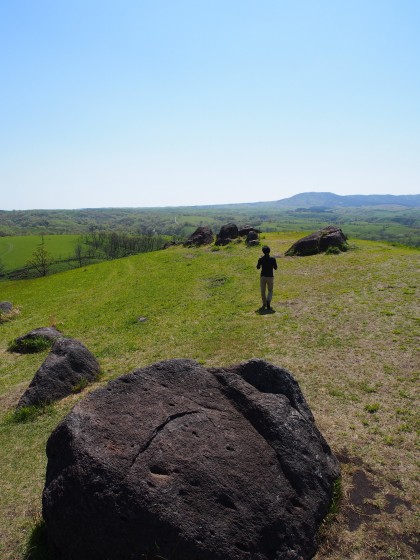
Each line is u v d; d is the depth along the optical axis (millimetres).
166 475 5703
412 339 12664
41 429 10484
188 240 45688
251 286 22719
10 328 23344
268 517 5574
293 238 40906
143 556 5152
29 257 130625
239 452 6227
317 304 17625
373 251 28672
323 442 7125
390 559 5543
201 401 7082
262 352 13172
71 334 19359
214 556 5043
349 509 6422
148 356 14602
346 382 10516
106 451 5883
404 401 9375
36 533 6676
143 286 27891
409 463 7367
